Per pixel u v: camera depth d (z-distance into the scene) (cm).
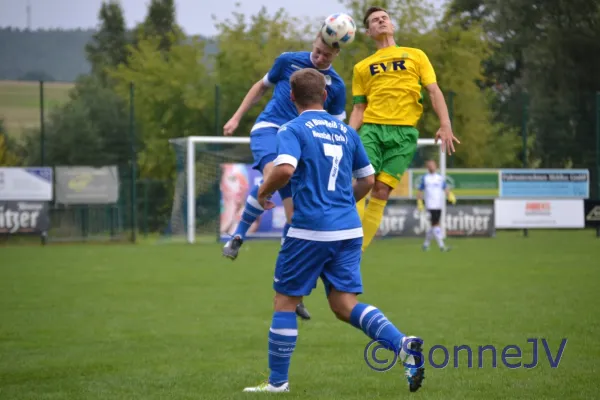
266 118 2303
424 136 8244
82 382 1831
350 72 8356
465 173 7281
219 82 9412
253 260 5162
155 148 9762
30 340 2370
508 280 3816
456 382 1786
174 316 2819
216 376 1883
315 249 1602
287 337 1673
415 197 7150
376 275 4112
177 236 7369
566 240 6919
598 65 11044
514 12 11712
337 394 1675
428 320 2628
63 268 4659
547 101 9850
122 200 8538
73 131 9788
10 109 10094
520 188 7362
